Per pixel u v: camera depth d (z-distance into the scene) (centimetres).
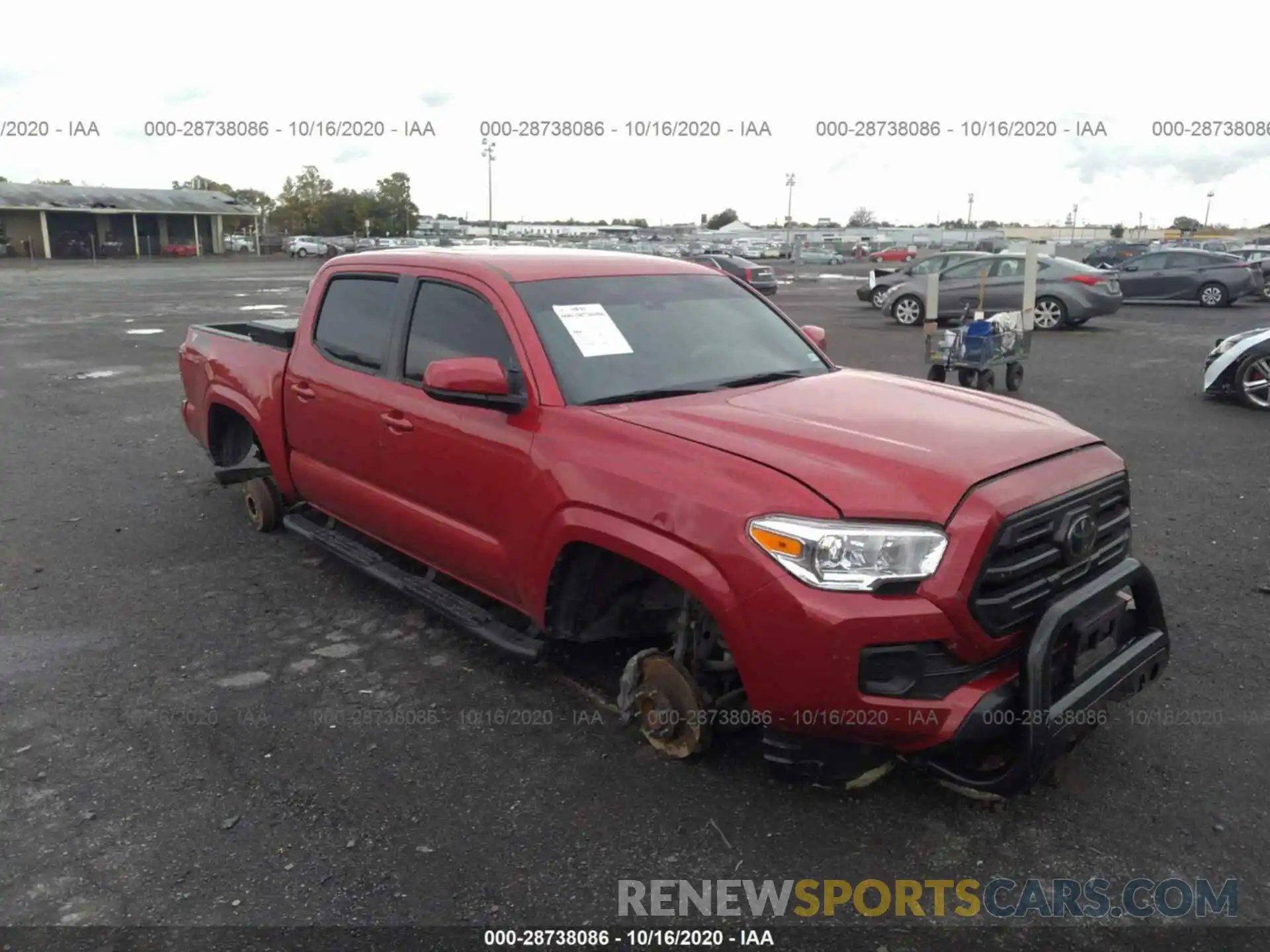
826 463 314
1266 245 5553
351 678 436
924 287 2020
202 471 794
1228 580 545
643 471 336
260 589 538
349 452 486
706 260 2786
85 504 698
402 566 516
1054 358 1502
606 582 382
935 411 373
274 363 547
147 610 509
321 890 299
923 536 292
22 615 503
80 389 1193
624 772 361
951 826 330
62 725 394
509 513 388
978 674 307
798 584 295
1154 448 877
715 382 413
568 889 300
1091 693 319
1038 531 313
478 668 445
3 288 3114
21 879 303
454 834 326
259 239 7069
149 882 303
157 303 2478
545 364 389
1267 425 980
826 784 335
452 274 439
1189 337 1802
